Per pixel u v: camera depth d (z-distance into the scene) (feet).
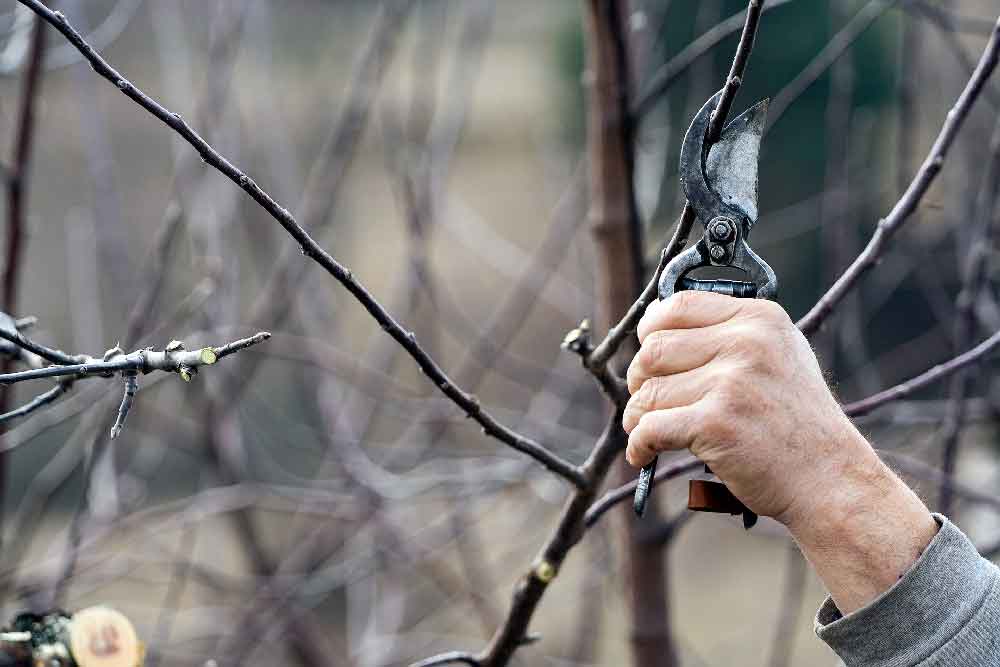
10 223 8.07
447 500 11.28
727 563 23.36
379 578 13.17
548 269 12.36
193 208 11.07
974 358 6.42
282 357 11.04
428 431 13.67
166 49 12.01
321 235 11.55
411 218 10.96
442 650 13.96
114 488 10.52
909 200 5.79
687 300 4.50
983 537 11.53
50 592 9.34
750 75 21.12
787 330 4.44
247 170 12.19
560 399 13.34
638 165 9.49
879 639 4.43
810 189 24.45
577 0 25.57
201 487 14.92
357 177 24.17
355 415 13.44
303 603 11.53
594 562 12.11
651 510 8.74
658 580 8.79
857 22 9.59
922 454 11.53
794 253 24.40
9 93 13.30
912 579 4.37
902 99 10.39
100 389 9.55
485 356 12.46
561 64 25.53
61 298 24.64
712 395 4.36
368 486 10.55
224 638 11.55
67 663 5.22
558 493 11.25
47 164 24.17
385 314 4.99
